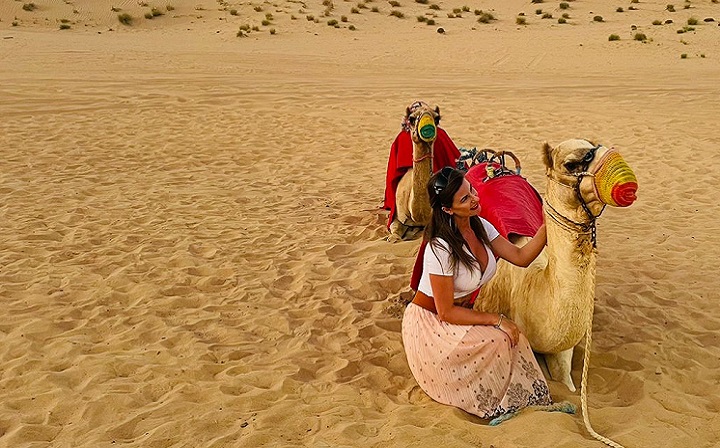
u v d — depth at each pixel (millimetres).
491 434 4535
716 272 7762
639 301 6934
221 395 5227
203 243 8656
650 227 9438
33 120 16094
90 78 21734
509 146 14359
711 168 12484
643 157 13398
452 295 4859
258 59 28531
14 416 4996
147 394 5297
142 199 10586
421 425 4734
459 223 4859
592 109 18219
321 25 38656
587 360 4578
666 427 4715
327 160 13328
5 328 6371
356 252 8438
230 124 16156
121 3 42188
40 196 10633
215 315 6703
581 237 4512
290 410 4992
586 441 4418
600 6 44781
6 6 39812
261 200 10688
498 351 4754
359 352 5984
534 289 4965
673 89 21219
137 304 6941
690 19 36000
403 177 8766
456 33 36875
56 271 7730
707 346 6043
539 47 32031
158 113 17109
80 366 5688
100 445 4629
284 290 7344
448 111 18062
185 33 36938
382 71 26375
